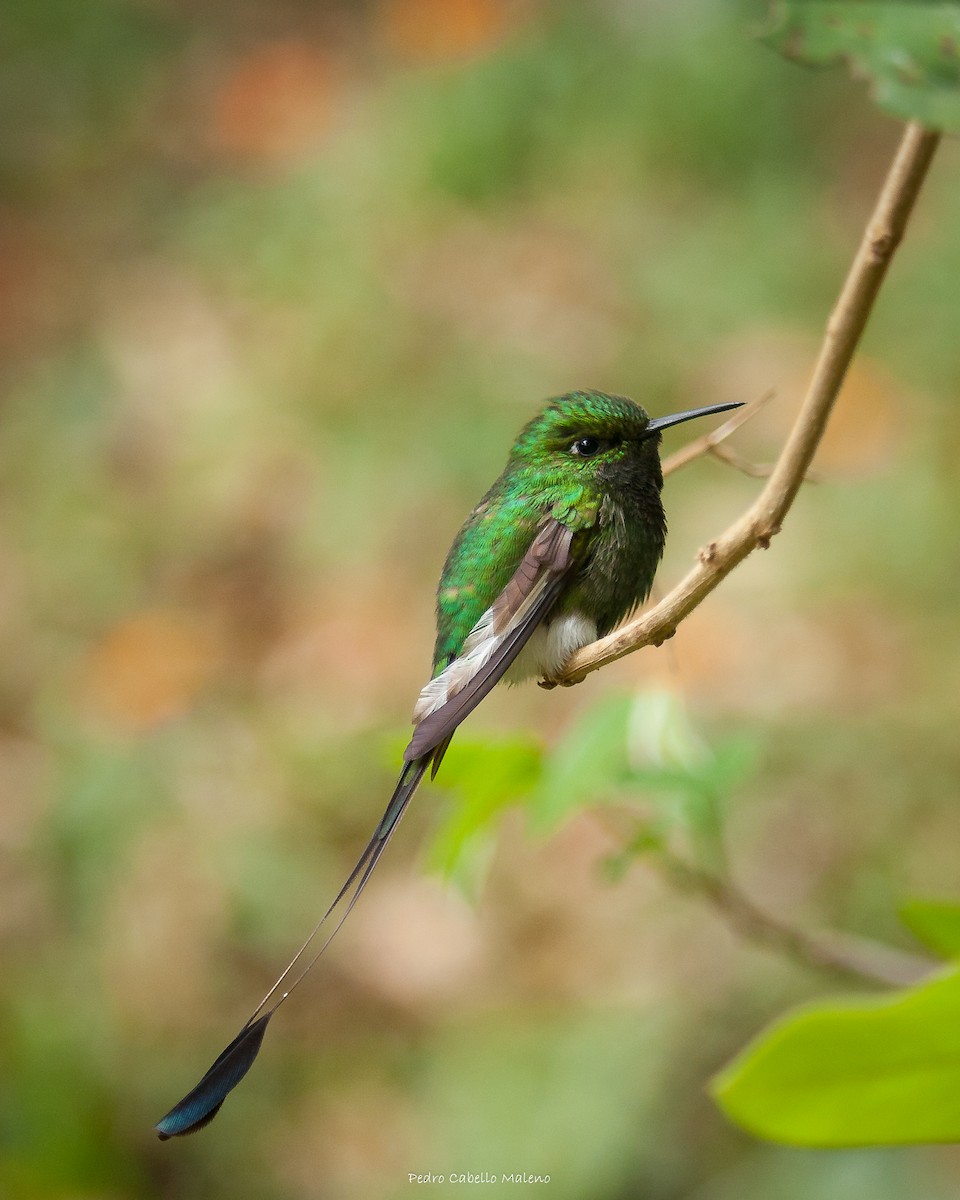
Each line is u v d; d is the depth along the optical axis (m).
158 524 14.77
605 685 11.61
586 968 9.60
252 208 19.09
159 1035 9.83
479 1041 9.23
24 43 23.53
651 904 9.83
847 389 13.84
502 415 14.81
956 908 2.58
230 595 13.81
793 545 12.52
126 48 23.28
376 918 10.52
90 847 11.17
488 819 4.02
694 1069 8.53
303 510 14.45
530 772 3.96
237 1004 10.05
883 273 2.49
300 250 18.12
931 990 1.75
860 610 11.83
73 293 18.48
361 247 17.80
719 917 9.47
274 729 12.12
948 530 12.30
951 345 14.15
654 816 4.14
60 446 16.05
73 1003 9.98
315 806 11.43
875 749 10.46
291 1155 9.14
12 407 16.81
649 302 15.88
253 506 14.65
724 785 3.94
